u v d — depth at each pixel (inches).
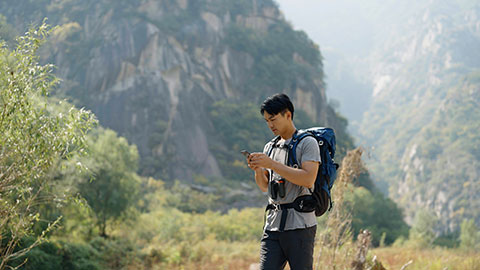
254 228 1325.0
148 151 3422.7
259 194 3002.0
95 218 960.3
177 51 4003.4
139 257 711.1
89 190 915.4
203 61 4269.2
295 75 4795.8
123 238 919.0
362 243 176.1
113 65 3700.8
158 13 4222.4
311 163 97.8
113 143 992.2
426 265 312.3
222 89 4343.0
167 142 3511.3
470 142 7101.4
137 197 1095.0
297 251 99.2
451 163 6963.6
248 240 1198.3
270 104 103.0
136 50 3801.7
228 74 4399.6
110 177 954.7
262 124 4136.3
